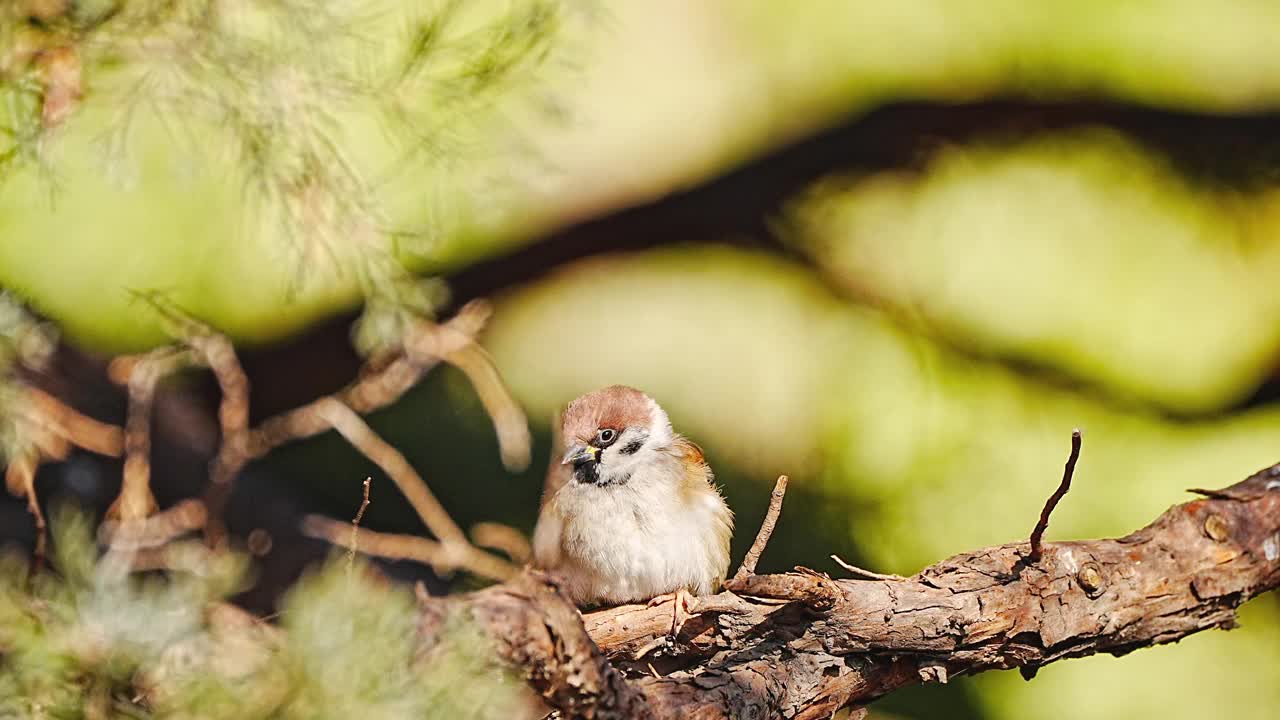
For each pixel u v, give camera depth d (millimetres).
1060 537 5086
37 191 4691
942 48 5203
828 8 5219
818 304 5215
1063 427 5148
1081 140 5207
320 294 5039
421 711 4328
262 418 5098
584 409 4777
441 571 4898
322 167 4625
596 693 4559
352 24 4617
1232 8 5195
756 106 5219
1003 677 5074
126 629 4410
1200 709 5082
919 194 5223
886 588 4637
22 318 4613
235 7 4605
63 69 4602
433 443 5070
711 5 5230
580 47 4668
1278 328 5176
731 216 5250
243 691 4301
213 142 4629
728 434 5141
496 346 5184
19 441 4613
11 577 4516
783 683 4621
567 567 4777
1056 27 5191
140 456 4824
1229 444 5152
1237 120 5191
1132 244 5195
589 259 5215
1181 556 4652
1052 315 5184
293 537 4949
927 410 5145
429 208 4672
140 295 4824
